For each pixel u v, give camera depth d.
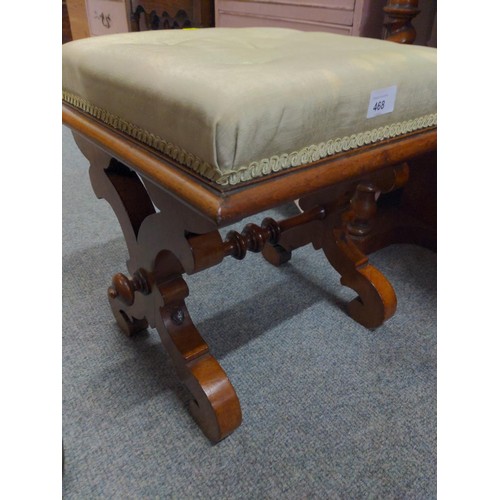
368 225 0.77
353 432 0.55
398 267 0.88
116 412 0.57
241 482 0.49
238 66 0.36
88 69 0.44
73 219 1.02
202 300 0.77
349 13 0.80
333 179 0.37
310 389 0.61
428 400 0.60
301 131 0.34
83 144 0.56
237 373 0.63
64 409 0.57
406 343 0.69
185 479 0.49
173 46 0.47
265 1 0.93
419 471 0.51
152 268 0.52
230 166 0.31
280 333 0.70
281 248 0.85
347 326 0.72
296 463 0.51
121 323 0.68
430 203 0.91
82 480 0.49
